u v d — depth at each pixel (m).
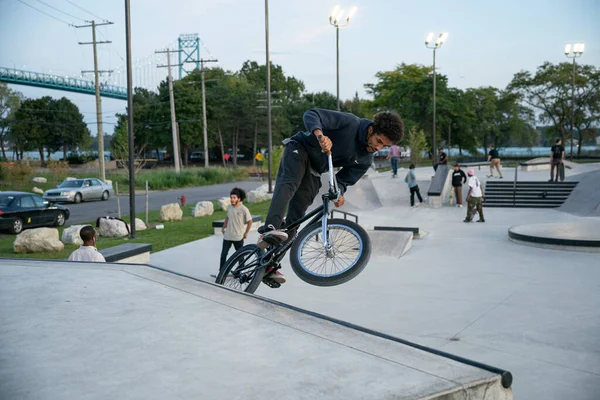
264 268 4.20
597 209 20.75
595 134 64.62
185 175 48.16
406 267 11.48
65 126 91.00
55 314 3.00
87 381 2.09
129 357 2.35
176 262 12.35
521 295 9.02
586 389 5.40
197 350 2.45
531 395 5.29
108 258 9.70
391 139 3.75
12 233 18.19
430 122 66.81
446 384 2.12
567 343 6.71
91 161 74.38
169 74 52.53
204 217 22.48
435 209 24.05
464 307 8.39
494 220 20.09
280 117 92.19
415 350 2.53
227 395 1.98
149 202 31.20
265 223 3.81
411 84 67.25
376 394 2.02
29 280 3.87
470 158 60.06
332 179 3.68
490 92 79.56
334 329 2.80
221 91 88.56
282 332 2.74
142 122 86.69
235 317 2.98
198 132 85.69
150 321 2.88
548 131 66.00
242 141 92.12
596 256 12.30
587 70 55.84
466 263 11.84
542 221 19.66
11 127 85.00
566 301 8.59
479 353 6.43
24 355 2.37
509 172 35.44
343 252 3.80
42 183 42.78
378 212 23.34
